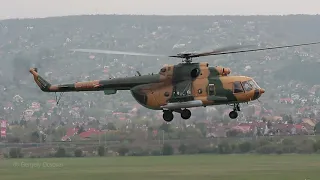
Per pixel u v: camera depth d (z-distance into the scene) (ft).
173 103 281.33
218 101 280.92
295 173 523.70
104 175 523.70
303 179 476.54
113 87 296.71
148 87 286.46
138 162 652.07
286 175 508.12
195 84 282.15
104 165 629.10
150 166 606.96
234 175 512.63
